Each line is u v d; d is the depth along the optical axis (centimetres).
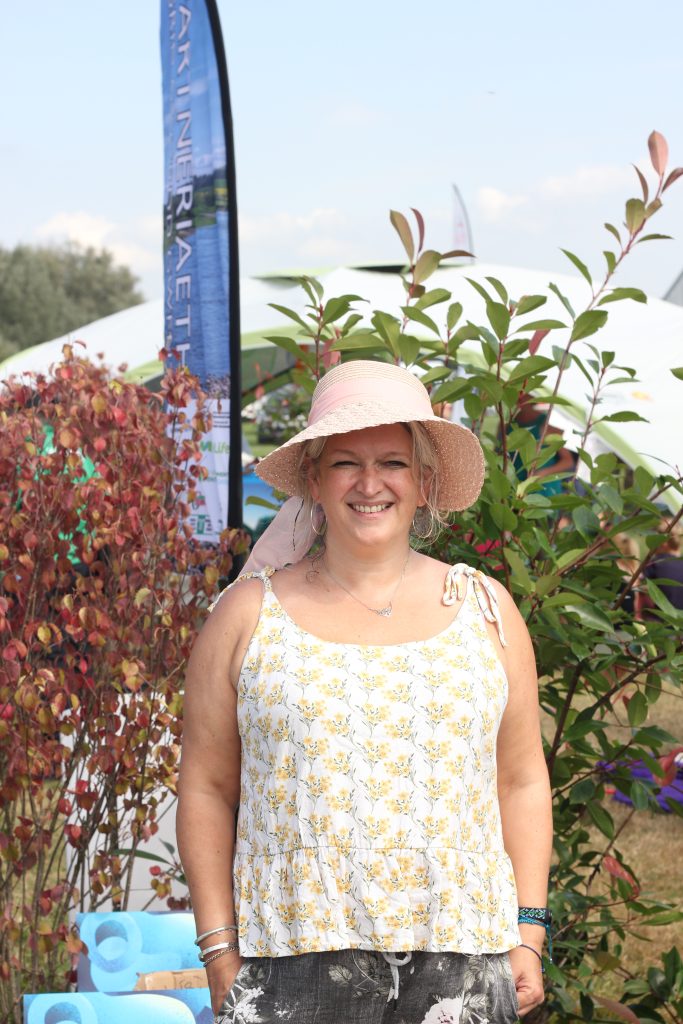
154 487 322
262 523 670
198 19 344
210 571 321
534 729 208
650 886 442
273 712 186
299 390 1052
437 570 207
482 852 189
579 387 771
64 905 317
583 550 277
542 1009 293
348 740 183
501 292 298
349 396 207
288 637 193
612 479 304
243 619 198
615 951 317
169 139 368
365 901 178
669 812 528
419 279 301
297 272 959
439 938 179
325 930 179
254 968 185
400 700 186
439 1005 180
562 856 307
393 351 294
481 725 189
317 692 185
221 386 349
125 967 266
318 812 181
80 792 306
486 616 202
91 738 312
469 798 188
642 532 297
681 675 272
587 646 281
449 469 215
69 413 317
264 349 955
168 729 323
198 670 200
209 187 345
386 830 180
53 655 323
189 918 275
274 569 206
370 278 945
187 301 362
